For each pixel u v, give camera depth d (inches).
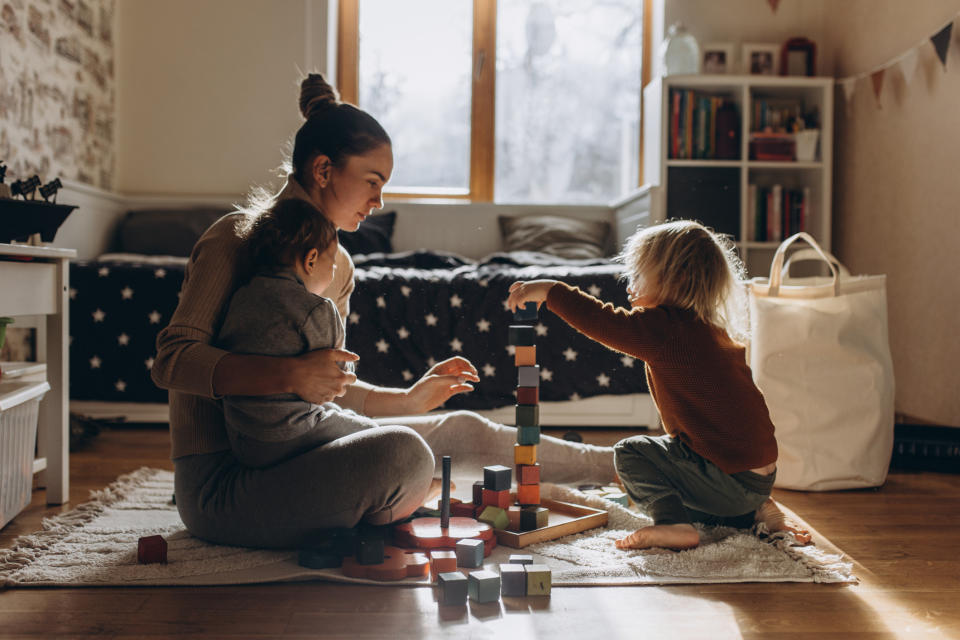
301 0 143.5
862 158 128.2
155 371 48.8
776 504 67.4
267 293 48.4
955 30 101.3
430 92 154.2
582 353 108.5
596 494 67.2
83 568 50.6
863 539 60.6
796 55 139.6
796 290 78.5
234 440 51.8
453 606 45.8
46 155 114.0
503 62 154.3
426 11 153.5
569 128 154.9
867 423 76.5
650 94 138.7
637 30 154.3
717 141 133.8
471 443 67.6
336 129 52.7
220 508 52.7
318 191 54.2
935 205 106.5
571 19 154.0
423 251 126.1
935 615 45.4
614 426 114.0
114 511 65.0
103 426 102.1
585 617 44.4
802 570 51.6
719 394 57.2
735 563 52.9
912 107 112.3
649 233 61.4
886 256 120.1
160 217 135.6
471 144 154.4
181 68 143.4
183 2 143.0
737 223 131.8
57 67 117.6
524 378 60.4
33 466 68.4
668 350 57.6
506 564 48.8
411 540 54.1
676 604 46.5
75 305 108.0
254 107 144.0
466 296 108.8
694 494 59.2
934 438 88.0
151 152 143.6
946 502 72.5
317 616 44.0
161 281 108.4
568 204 149.9
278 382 46.0
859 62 130.0
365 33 153.2
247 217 52.1
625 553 54.6
